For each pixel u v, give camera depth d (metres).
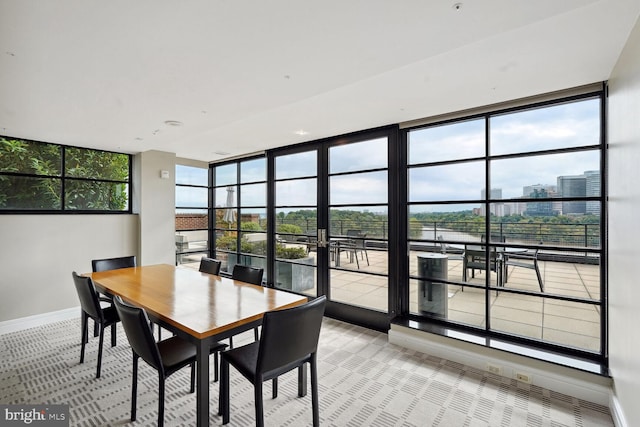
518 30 1.70
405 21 1.56
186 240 5.99
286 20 1.55
